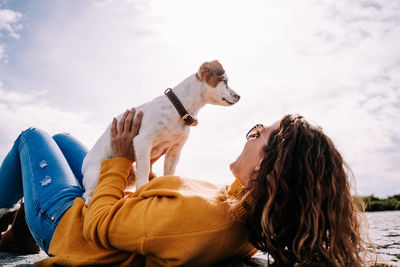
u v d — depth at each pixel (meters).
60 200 1.39
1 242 2.05
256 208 1.04
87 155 2.22
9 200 1.98
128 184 2.37
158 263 1.10
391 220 4.21
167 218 1.01
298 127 1.07
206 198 1.09
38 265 1.22
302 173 0.99
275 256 1.02
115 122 2.01
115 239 1.06
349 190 1.06
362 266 1.09
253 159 1.13
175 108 2.27
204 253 1.05
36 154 1.66
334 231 0.97
